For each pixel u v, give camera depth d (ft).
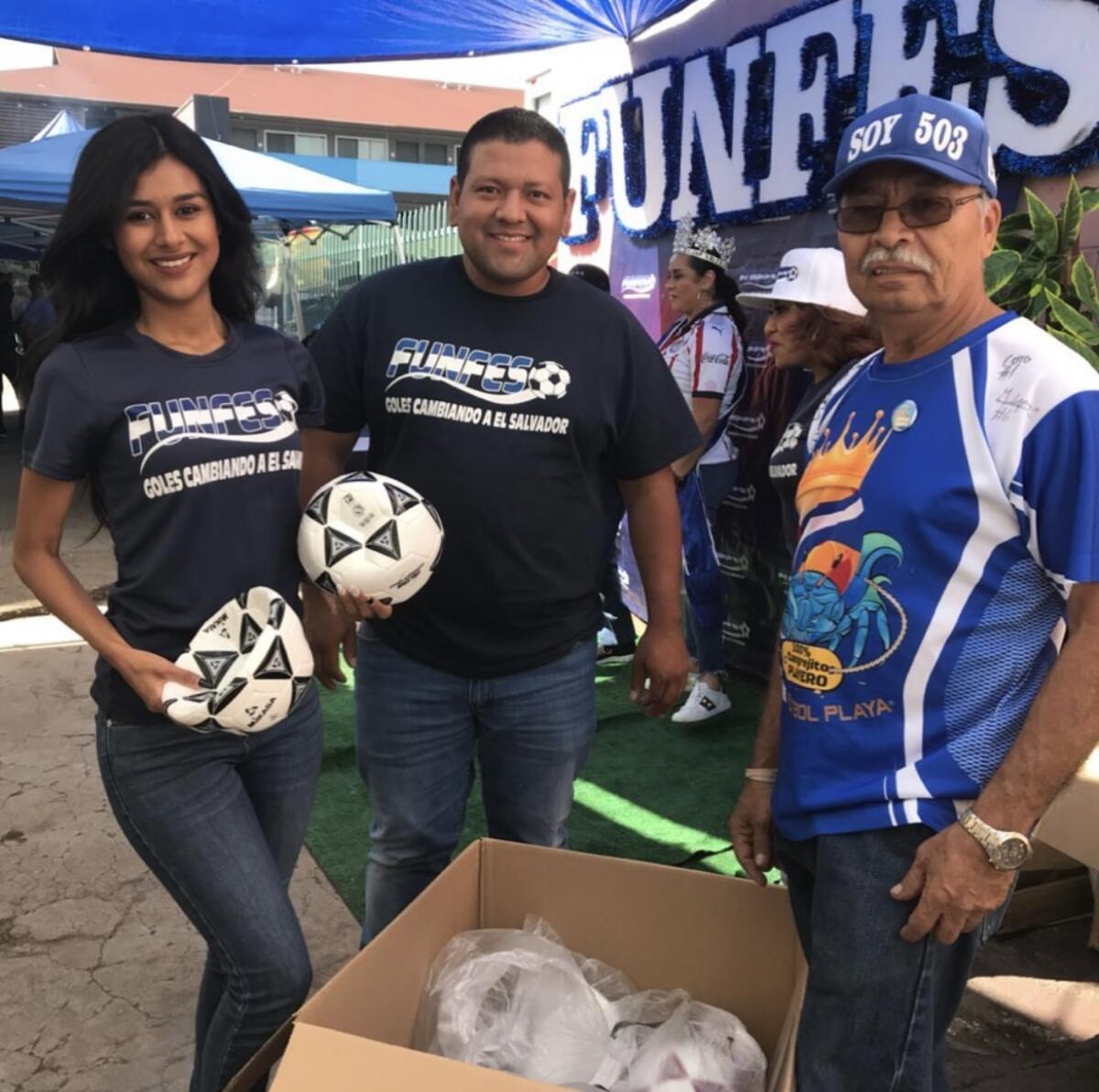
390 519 5.47
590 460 6.29
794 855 4.89
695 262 12.64
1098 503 3.86
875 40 11.55
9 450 34.53
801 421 7.13
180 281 5.04
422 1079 3.55
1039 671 4.27
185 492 5.03
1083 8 9.40
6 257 42.32
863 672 4.47
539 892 5.38
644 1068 4.58
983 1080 7.19
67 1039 7.40
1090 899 8.95
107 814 10.64
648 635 6.93
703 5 14.43
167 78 72.90
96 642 5.00
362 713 6.73
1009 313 4.41
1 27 16.31
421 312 6.28
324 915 8.98
